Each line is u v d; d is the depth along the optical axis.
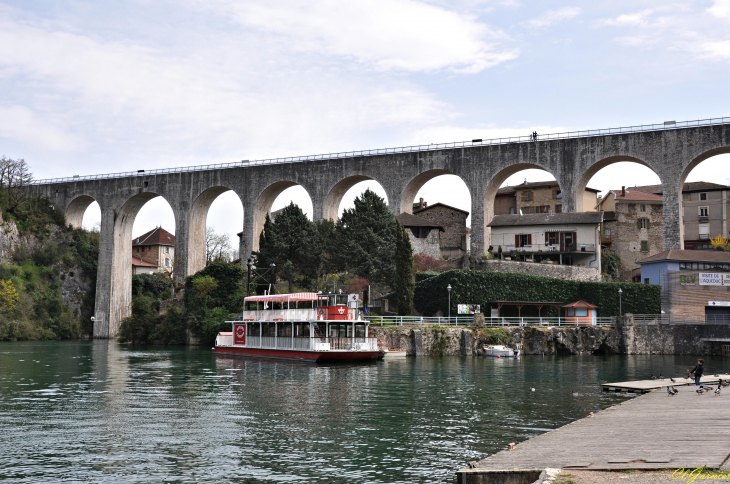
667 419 26.69
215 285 87.75
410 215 92.94
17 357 66.25
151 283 120.12
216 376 47.88
